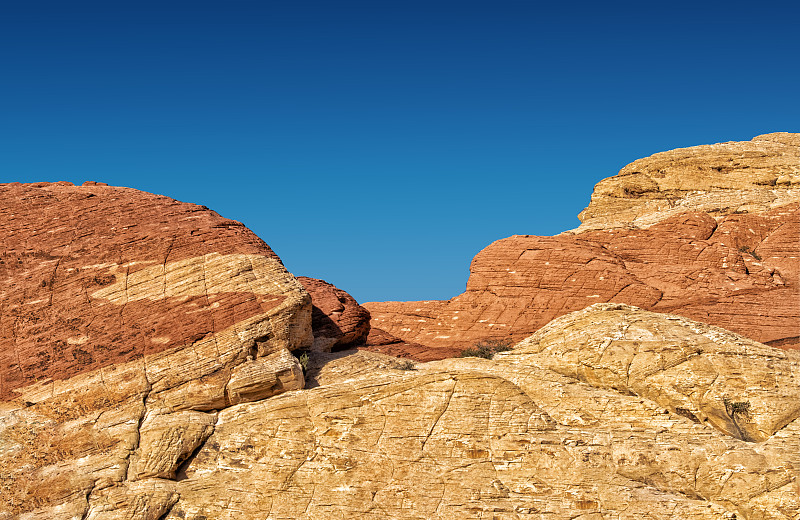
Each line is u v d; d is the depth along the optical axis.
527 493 23.09
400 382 24.73
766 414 23.34
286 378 25.69
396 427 24.17
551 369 26.36
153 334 26.42
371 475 23.55
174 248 28.22
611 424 24.34
